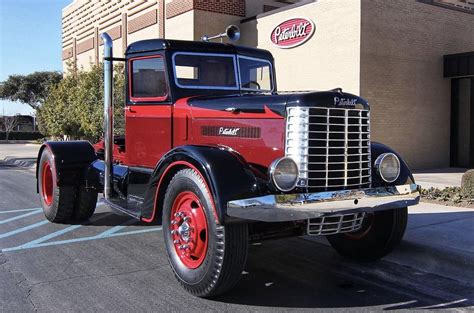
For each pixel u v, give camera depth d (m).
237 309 4.39
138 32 21.75
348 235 5.79
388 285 5.07
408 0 15.12
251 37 17.92
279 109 4.54
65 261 5.82
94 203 7.89
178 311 4.32
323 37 15.13
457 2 20.95
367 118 4.84
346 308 4.45
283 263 5.81
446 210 7.95
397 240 5.39
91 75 17.80
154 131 5.91
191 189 4.58
